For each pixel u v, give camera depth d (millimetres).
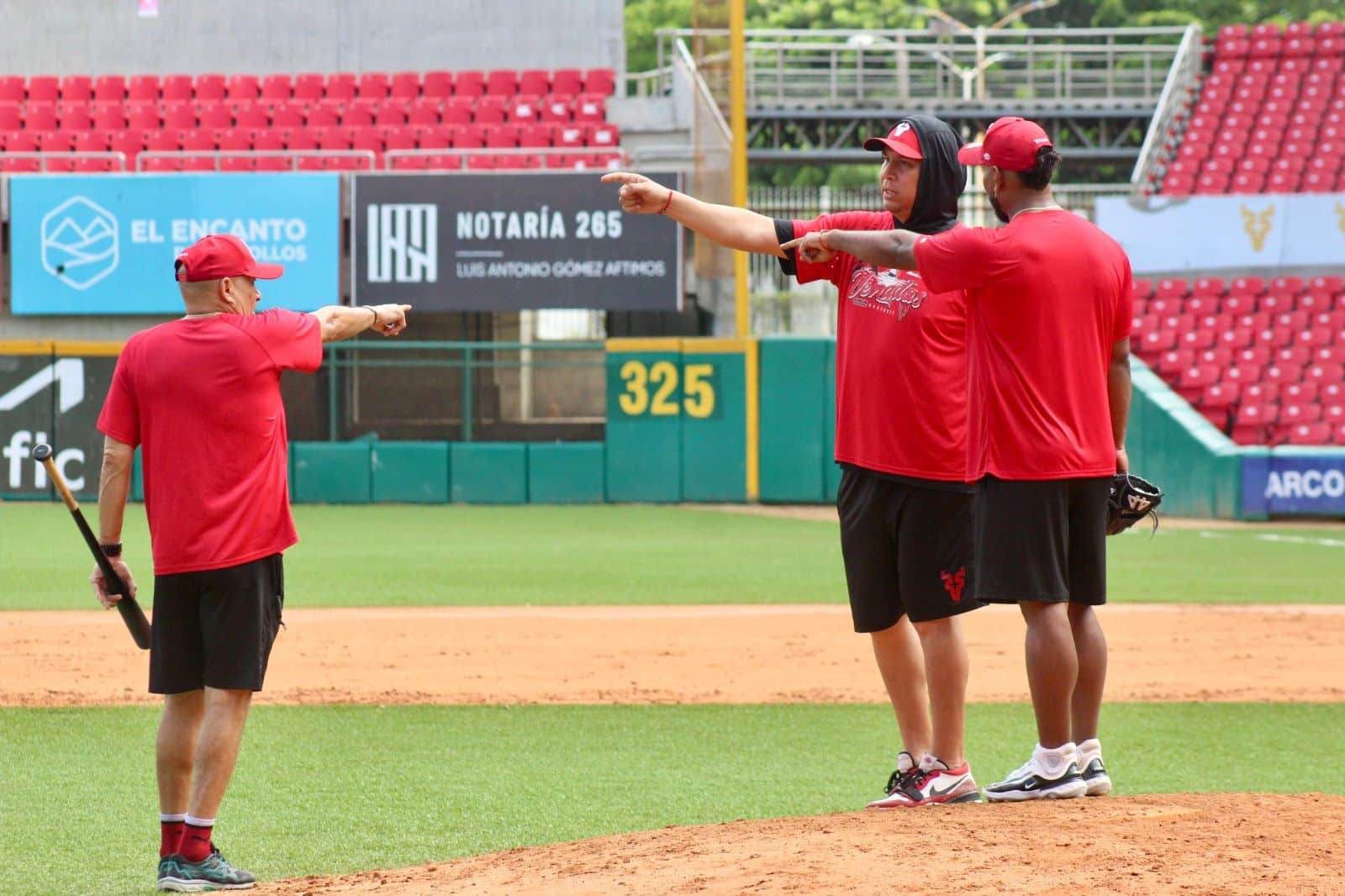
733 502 52594
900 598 11469
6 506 50344
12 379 51562
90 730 16781
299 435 55938
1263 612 27359
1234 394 51906
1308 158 61594
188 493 10352
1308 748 16125
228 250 10617
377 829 12430
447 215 52719
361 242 52844
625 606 27844
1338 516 48562
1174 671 21250
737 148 51562
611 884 8602
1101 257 10508
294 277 53156
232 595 10398
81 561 34625
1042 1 102562
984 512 10492
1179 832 9039
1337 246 53625
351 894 9375
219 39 65250
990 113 68938
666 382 52531
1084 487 10633
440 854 11602
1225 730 17172
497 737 16594
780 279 57969
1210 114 64875
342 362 53688
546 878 9078
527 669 21250
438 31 65125
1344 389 51656
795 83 71938
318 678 20375
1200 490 48781
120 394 10602
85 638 23688
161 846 11406
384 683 20109
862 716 17984
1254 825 9219
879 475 11133
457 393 56594
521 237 52781
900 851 8719
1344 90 65312
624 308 52812
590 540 40531
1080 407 10438
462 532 42906
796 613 27094
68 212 53344
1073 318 10375
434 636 24141
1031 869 8188
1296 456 47688
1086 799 10375
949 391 10977
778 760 15453
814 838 9297
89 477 51781
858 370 11180
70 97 63656
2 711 17875
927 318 10906
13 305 53438
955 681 11133
